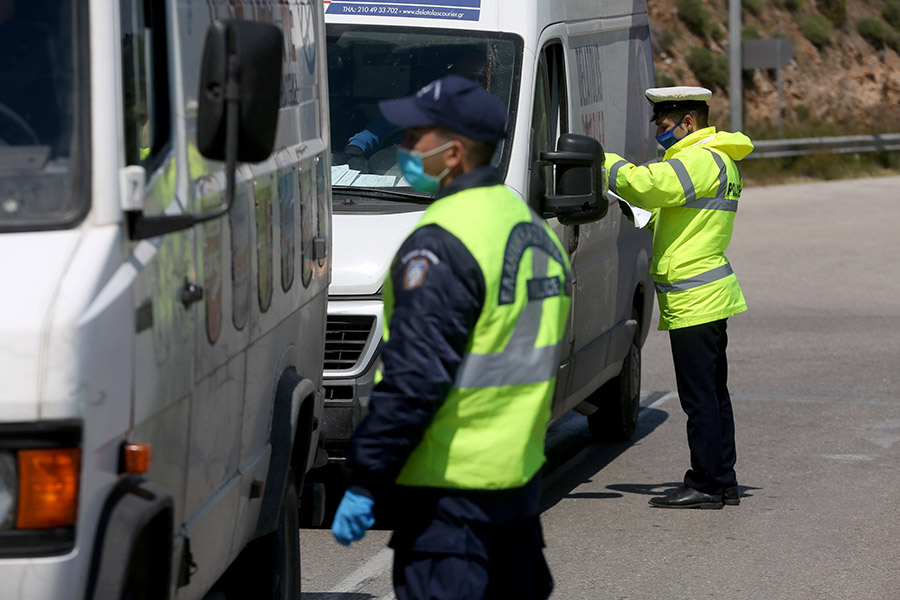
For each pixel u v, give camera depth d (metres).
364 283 13.38
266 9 9.89
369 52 15.39
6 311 5.92
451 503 7.12
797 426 19.36
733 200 14.97
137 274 6.54
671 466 17.47
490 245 7.00
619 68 18.97
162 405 6.97
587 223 15.30
